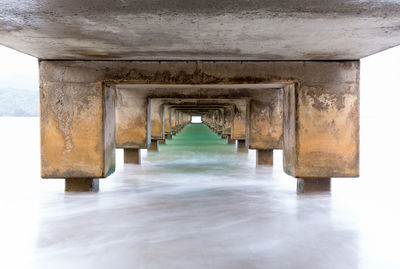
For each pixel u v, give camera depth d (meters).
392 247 3.47
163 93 9.16
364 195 5.66
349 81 5.50
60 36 4.06
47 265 3.06
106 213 4.64
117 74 5.55
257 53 5.00
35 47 4.68
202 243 3.56
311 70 5.51
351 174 5.58
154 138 12.46
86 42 4.36
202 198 5.49
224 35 3.98
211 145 15.68
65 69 5.55
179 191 6.01
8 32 3.89
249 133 9.01
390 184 6.56
